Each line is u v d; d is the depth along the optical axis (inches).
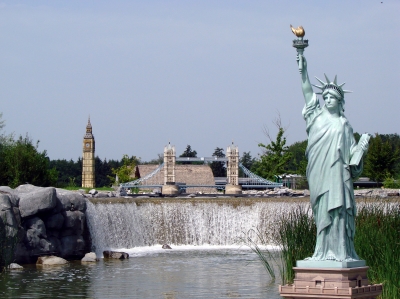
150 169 5226.4
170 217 2220.7
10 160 2878.9
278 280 1347.2
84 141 5442.9
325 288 712.4
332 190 738.2
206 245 2215.8
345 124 753.0
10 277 1421.0
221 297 1165.1
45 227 1697.8
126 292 1235.2
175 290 1251.8
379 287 744.3
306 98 785.6
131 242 2097.7
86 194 2571.4
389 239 970.7
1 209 1537.9
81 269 1561.3
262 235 2225.6
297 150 4702.3
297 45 795.4
